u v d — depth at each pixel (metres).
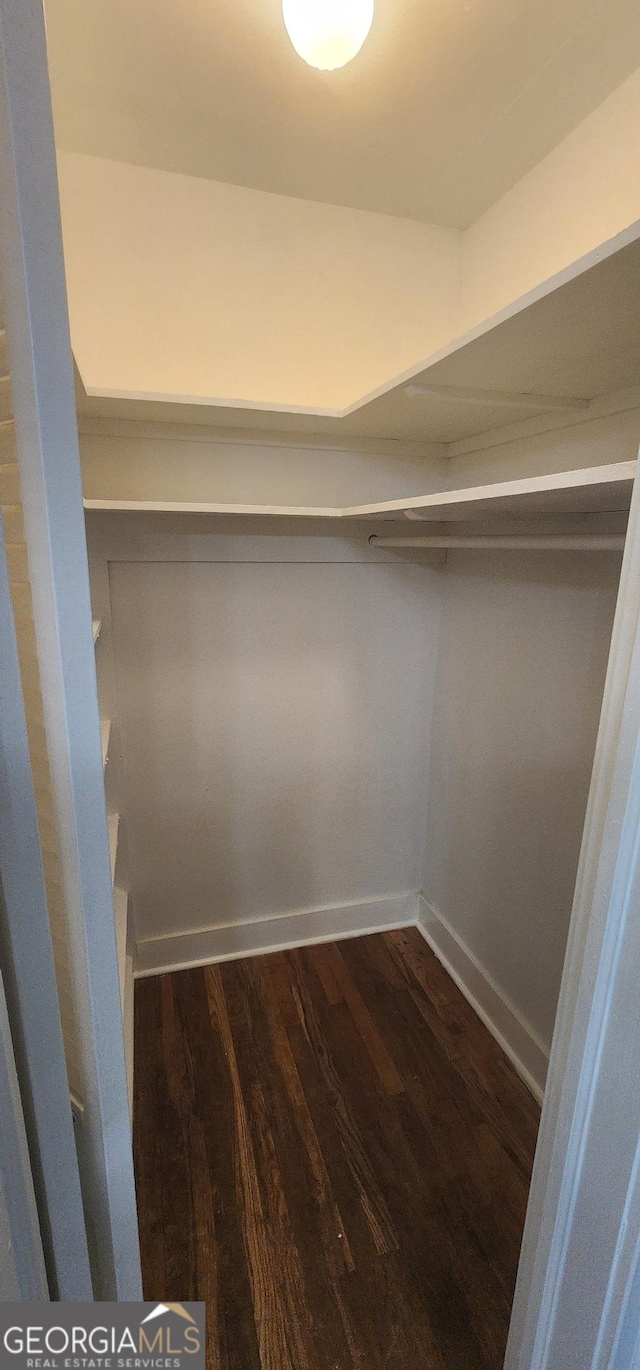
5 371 0.48
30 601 0.53
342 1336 1.00
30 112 0.42
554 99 1.11
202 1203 1.21
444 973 1.92
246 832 1.90
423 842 2.14
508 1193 1.24
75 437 0.50
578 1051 0.59
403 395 1.13
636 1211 0.54
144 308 1.41
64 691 0.54
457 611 1.80
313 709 1.85
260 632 1.73
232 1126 1.38
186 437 1.50
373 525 1.74
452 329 1.69
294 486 1.64
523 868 1.53
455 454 1.71
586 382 1.07
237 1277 1.08
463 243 1.64
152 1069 1.53
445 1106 1.44
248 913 1.99
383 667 1.90
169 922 1.89
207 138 1.24
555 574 1.35
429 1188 1.25
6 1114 0.48
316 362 1.58
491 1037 1.66
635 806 0.50
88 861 0.59
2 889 0.50
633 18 0.93
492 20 0.94
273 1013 1.73
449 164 1.32
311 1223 1.17
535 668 1.44
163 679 1.67
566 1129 0.62
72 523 0.52
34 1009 0.55
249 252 1.46
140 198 1.36
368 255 1.56
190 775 1.78
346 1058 1.58
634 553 0.52
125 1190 0.72
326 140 1.24
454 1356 0.98
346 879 2.08
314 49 0.86
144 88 1.09
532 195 1.34
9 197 0.43
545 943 1.45
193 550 1.60
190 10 0.94
